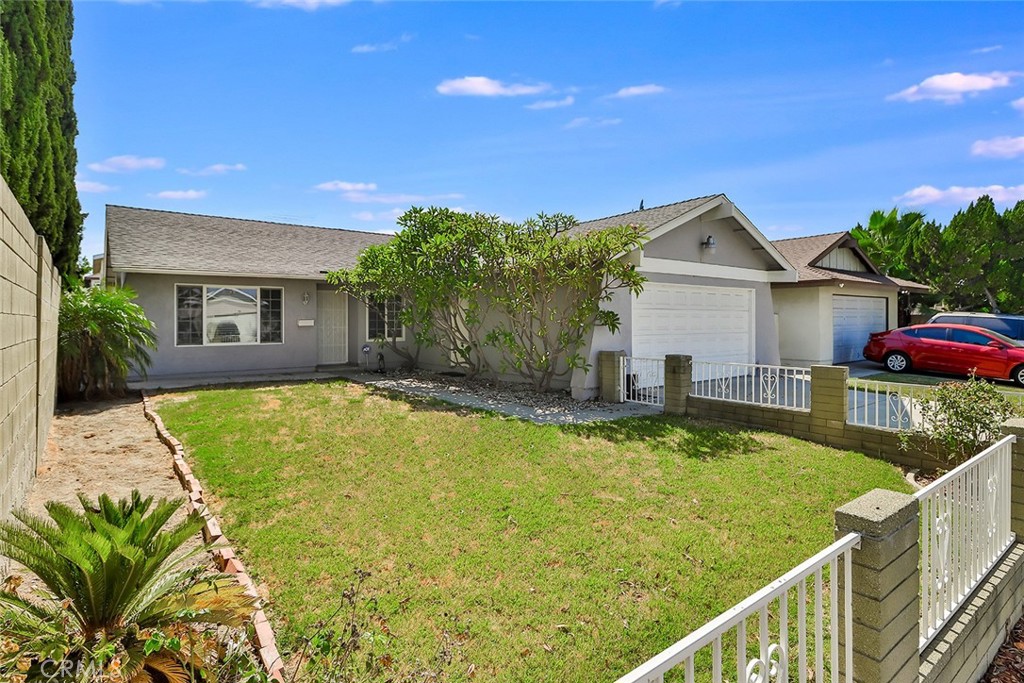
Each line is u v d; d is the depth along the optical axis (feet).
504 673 9.61
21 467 14.67
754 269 43.09
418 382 40.55
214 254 44.29
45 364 21.07
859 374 45.98
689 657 5.14
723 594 12.24
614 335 34.42
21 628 7.47
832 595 7.16
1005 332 46.52
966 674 10.16
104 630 7.98
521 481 19.10
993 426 18.25
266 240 50.72
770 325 43.98
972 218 74.79
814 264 55.52
